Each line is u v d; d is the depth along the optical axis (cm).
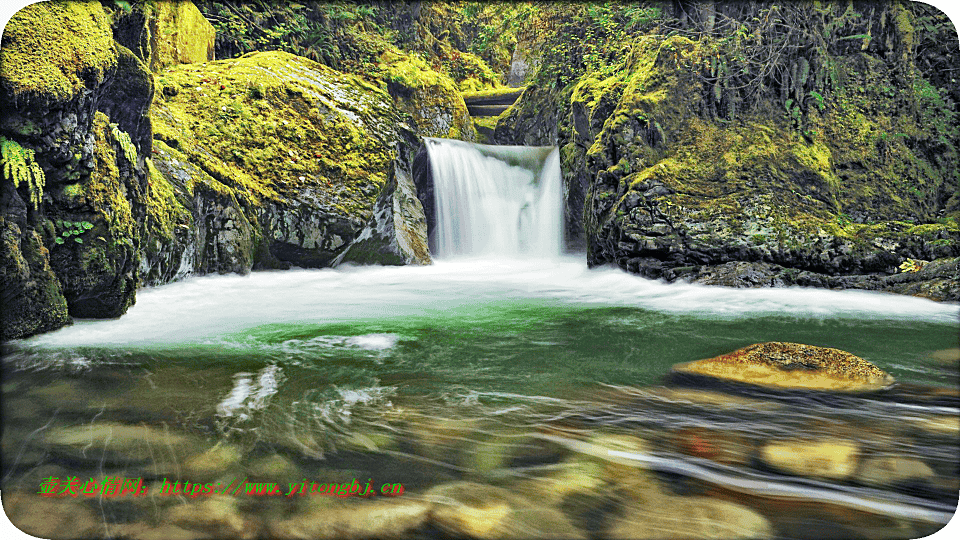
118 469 220
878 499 205
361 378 342
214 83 962
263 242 877
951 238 676
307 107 1006
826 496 208
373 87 1155
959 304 588
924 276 639
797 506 200
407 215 1023
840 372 342
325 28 1320
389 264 977
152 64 919
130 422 267
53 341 418
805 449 244
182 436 251
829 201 765
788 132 820
